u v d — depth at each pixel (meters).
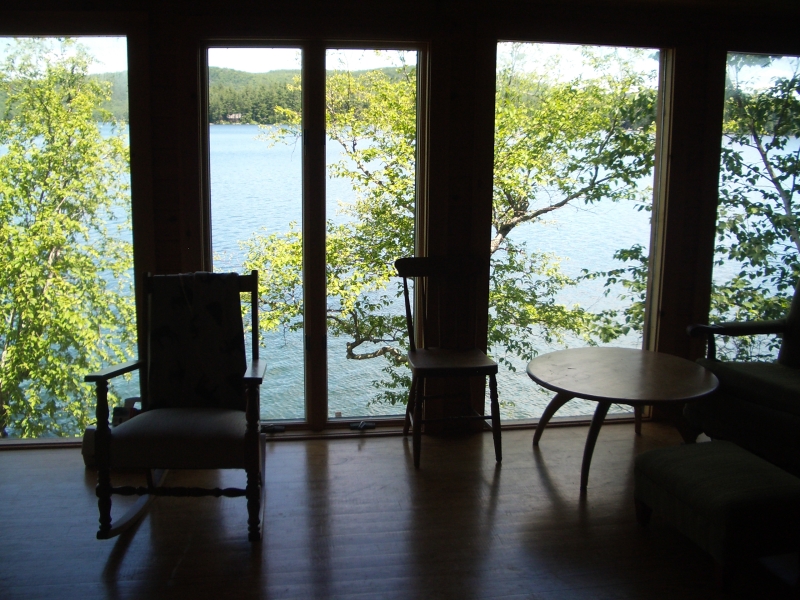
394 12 3.09
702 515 2.08
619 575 2.16
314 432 3.38
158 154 3.09
